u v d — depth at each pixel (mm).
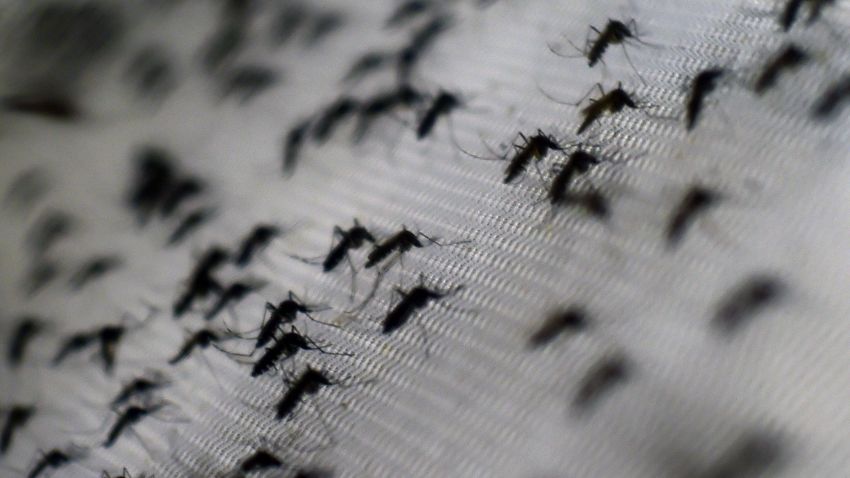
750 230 148
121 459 163
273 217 172
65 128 186
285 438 156
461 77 171
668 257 150
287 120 178
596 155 158
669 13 163
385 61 176
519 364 151
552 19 170
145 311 172
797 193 148
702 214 151
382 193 167
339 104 176
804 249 146
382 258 162
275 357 161
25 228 184
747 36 157
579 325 151
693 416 143
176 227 176
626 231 153
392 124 172
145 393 166
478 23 174
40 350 175
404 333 157
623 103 159
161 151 182
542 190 159
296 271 166
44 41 190
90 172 184
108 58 188
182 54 186
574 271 153
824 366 141
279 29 183
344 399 156
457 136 167
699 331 146
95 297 176
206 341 166
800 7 156
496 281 156
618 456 144
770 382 142
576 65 165
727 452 141
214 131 181
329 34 181
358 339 158
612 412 146
